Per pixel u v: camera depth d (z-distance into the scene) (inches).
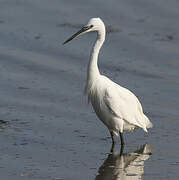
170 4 904.3
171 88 639.8
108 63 709.9
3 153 464.1
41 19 859.4
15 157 455.8
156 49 757.3
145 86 645.9
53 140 498.3
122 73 683.4
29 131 517.0
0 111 564.1
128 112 500.4
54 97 607.8
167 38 799.1
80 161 453.1
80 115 564.4
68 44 768.3
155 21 855.1
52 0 924.6
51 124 536.1
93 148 486.9
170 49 759.1
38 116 554.6
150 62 719.7
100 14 877.2
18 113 560.1
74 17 866.8
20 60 708.7
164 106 589.6
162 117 561.3
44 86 636.1
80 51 743.7
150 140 512.1
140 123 511.2
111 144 502.9
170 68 701.9
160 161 459.2
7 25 832.9
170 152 481.4
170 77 673.0
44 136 506.6
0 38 783.7
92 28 506.9
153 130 534.6
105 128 540.4
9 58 713.0
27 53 734.5
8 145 482.6
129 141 511.2
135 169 439.8
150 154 476.4
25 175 417.7
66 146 486.6
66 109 577.3
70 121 547.8
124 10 890.1
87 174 425.1
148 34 810.2
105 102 495.2
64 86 640.4
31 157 457.1
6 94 610.2
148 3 907.4
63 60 717.9
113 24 842.2
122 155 473.4
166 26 839.1
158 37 800.9
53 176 417.7
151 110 578.9
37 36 793.6
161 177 423.8
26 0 924.6
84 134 518.6
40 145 485.1
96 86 498.6
